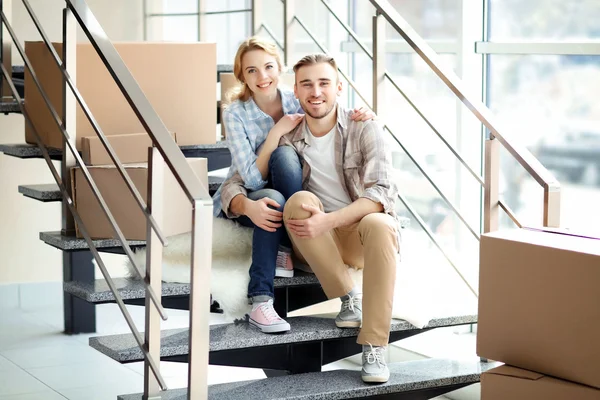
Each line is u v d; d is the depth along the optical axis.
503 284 2.52
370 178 2.83
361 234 2.70
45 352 3.94
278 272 2.88
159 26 5.02
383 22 3.24
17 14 4.64
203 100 3.28
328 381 2.68
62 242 2.78
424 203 4.05
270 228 2.76
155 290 2.37
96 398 3.35
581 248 2.36
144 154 3.01
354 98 4.52
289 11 3.79
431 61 3.00
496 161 2.83
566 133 3.32
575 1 3.24
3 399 3.30
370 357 2.66
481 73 3.70
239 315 2.83
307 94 2.85
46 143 3.12
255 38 2.99
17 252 4.71
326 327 2.80
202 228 2.20
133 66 3.14
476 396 3.48
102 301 2.64
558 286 2.38
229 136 2.98
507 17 3.56
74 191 2.79
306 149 2.94
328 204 2.92
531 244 2.43
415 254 3.48
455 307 3.06
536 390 2.42
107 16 4.90
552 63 3.35
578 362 2.35
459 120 3.73
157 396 2.43
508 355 2.53
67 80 2.66
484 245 2.55
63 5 4.72
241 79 3.04
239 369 3.83
